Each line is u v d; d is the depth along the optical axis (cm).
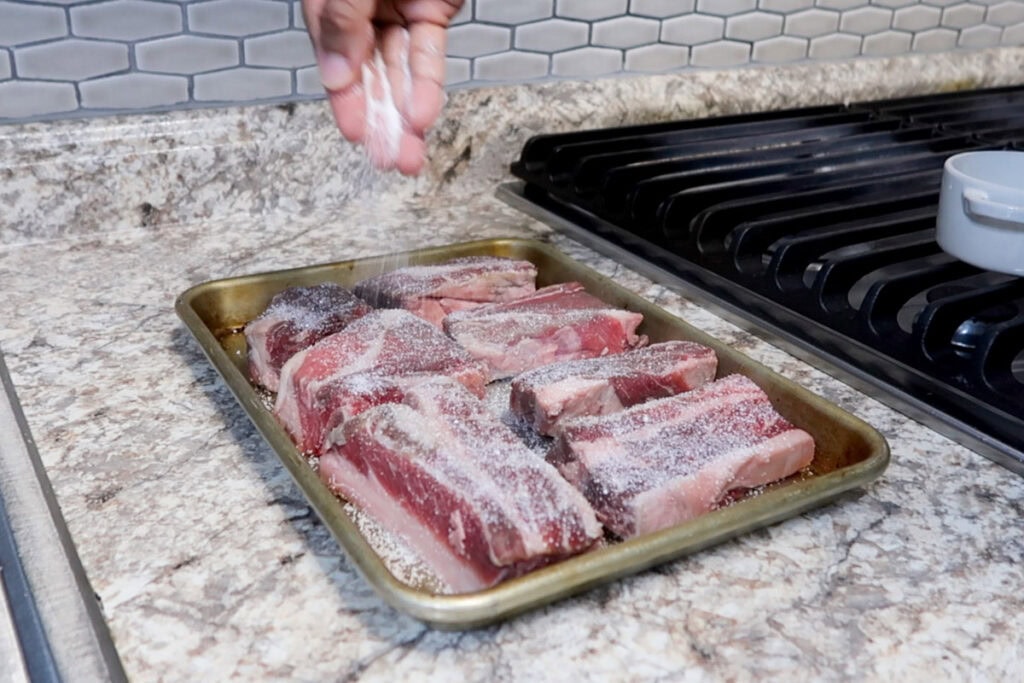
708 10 129
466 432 55
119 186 98
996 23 157
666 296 85
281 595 48
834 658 45
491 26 115
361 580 49
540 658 45
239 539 52
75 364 71
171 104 102
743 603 48
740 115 128
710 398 62
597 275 81
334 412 60
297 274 81
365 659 44
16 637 48
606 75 126
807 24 139
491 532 46
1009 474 60
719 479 54
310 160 107
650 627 47
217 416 65
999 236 74
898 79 148
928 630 47
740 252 87
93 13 94
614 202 102
